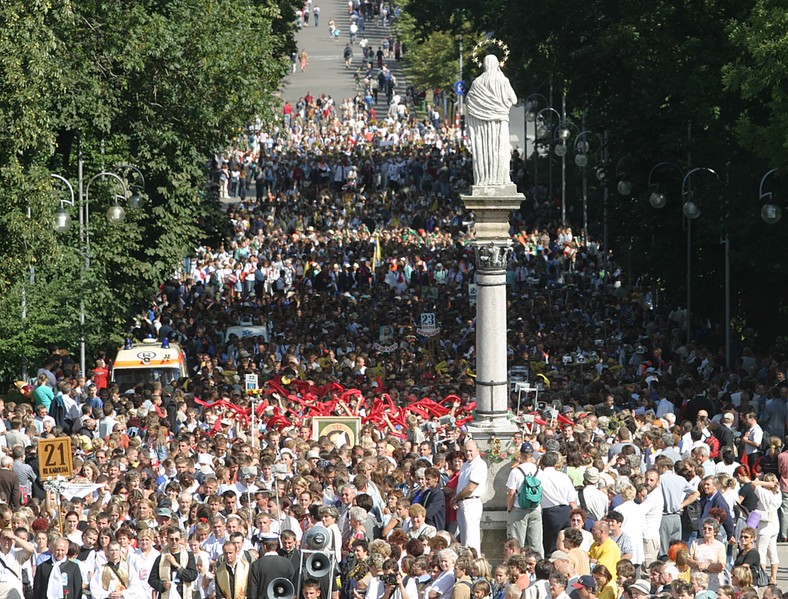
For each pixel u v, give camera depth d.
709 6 133.50
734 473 73.06
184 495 66.25
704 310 141.00
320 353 125.38
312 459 72.81
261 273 180.00
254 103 144.25
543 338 127.75
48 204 105.75
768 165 115.44
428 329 125.44
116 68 133.00
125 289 136.38
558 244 186.75
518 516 65.62
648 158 141.88
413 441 83.81
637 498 66.06
